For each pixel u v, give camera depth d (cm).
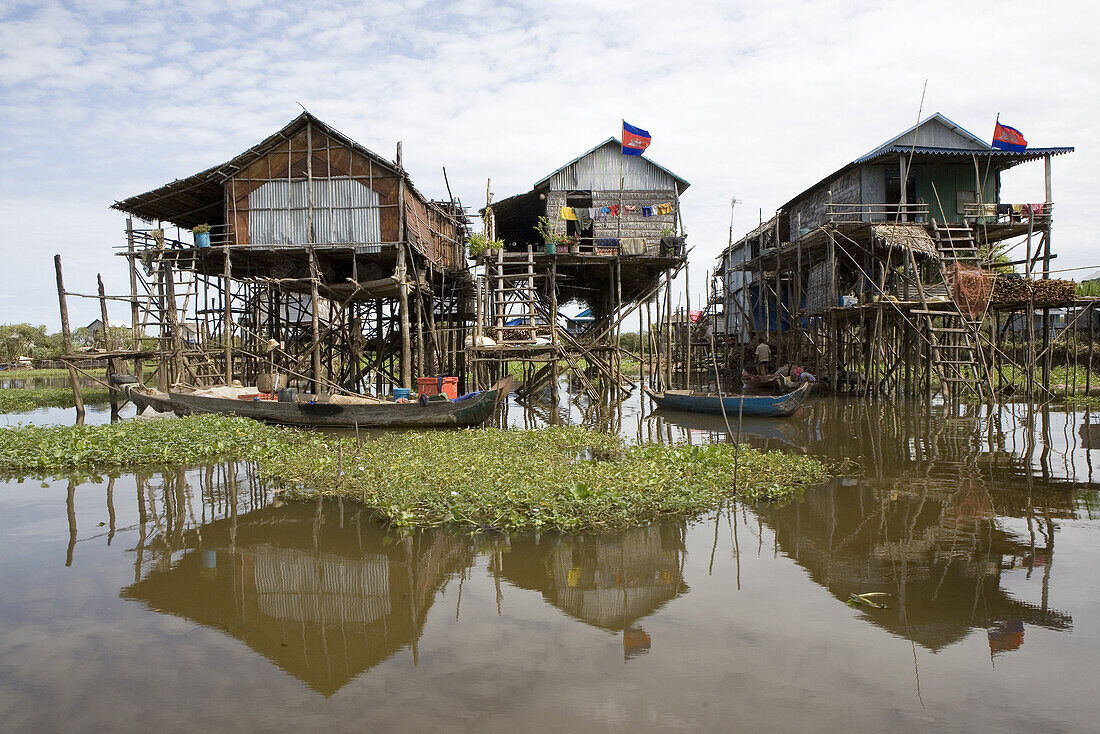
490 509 867
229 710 453
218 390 1909
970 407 2008
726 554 745
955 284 2022
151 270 2180
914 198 2570
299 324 2539
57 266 2095
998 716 434
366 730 427
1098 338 2980
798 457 1181
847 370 2617
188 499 1020
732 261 3828
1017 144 2317
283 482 1106
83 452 1251
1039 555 727
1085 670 491
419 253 2216
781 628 563
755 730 419
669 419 1988
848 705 448
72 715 447
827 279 2673
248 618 606
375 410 1666
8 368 6719
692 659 513
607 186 2533
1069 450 1303
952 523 847
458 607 619
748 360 3191
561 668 502
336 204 2058
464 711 447
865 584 655
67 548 802
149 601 646
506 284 2748
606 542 789
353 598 646
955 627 562
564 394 2962
